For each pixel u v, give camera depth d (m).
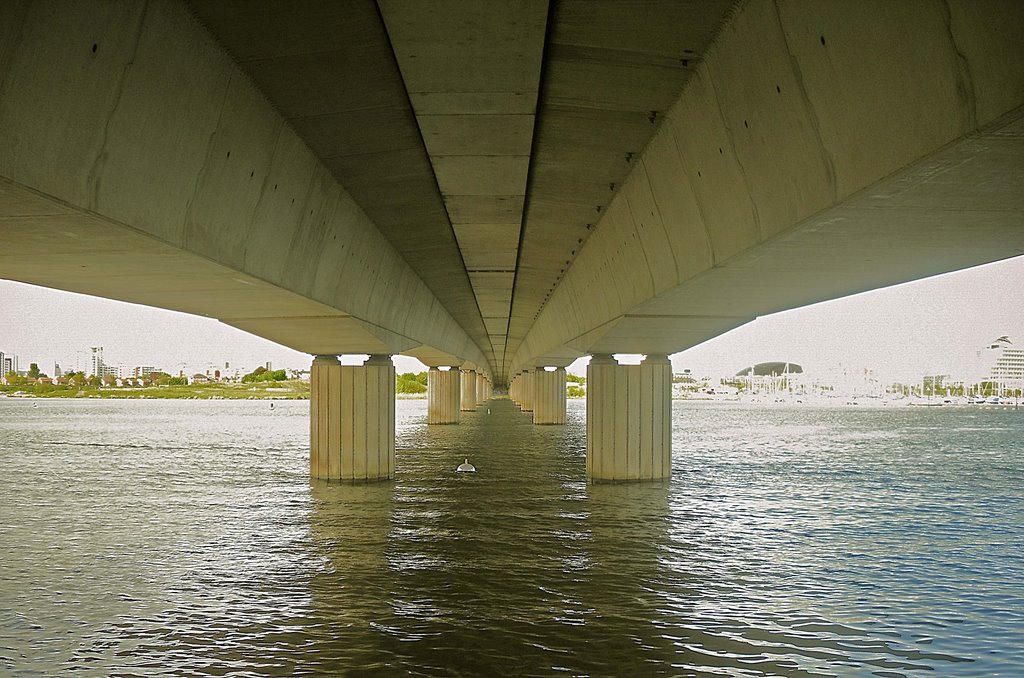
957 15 6.46
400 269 32.22
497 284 41.00
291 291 18.73
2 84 7.98
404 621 16.25
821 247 12.12
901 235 11.01
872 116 8.26
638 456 35.94
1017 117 6.25
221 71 12.52
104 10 9.09
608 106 15.27
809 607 17.59
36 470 45.75
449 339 61.97
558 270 35.59
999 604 18.17
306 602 17.55
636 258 21.70
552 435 67.50
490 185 20.81
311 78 13.70
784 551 23.12
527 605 17.33
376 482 36.03
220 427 95.62
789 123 10.23
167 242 11.96
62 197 9.27
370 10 11.43
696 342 32.12
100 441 70.56
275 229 16.86
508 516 27.72
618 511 28.95
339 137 16.92
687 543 23.70
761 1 9.86
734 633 15.70
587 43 12.50
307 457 52.84
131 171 10.70
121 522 27.72
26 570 20.69
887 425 117.69
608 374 35.81
